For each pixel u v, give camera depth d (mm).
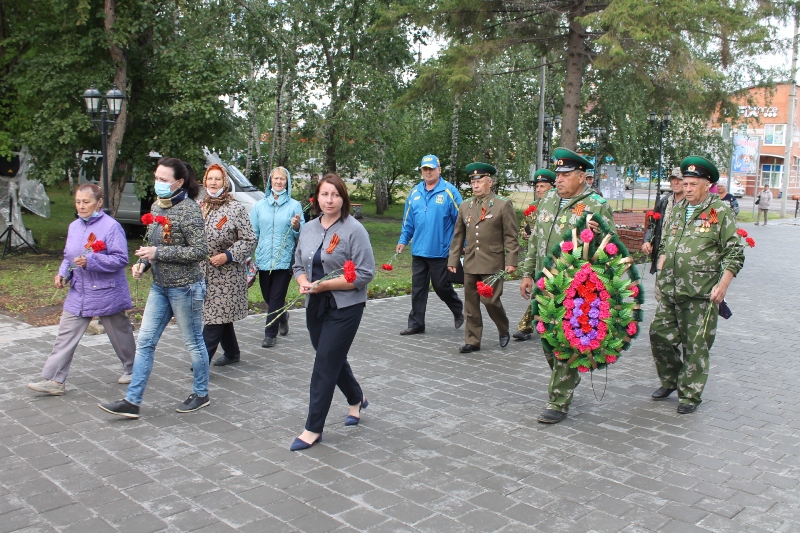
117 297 5770
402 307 10039
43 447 4625
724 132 25266
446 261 8211
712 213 5480
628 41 13805
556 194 5742
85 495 3936
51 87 12992
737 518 3766
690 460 4570
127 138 14703
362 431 5043
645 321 9281
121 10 13680
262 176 20594
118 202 15320
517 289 12047
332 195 4633
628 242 17109
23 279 11211
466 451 4684
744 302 10961
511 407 5648
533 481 4211
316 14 18844
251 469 4328
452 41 16250
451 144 23359
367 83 18906
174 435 4883
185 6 14641
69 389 5875
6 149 13500
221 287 6273
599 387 6289
